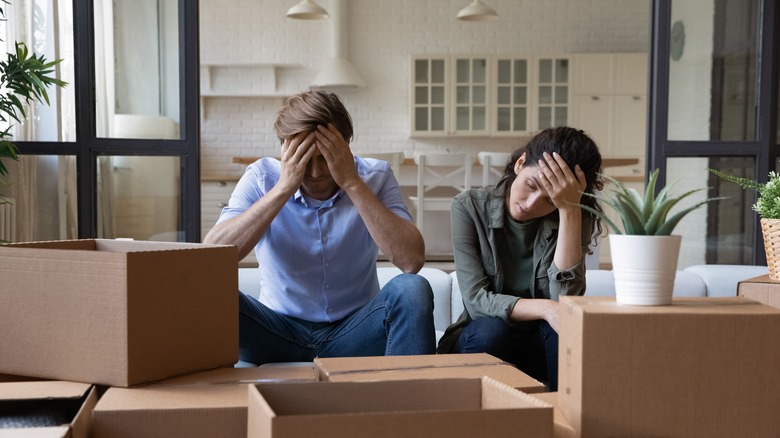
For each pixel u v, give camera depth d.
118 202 3.03
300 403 1.05
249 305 1.92
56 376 1.30
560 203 1.79
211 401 1.14
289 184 1.90
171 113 3.04
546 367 1.92
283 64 8.10
